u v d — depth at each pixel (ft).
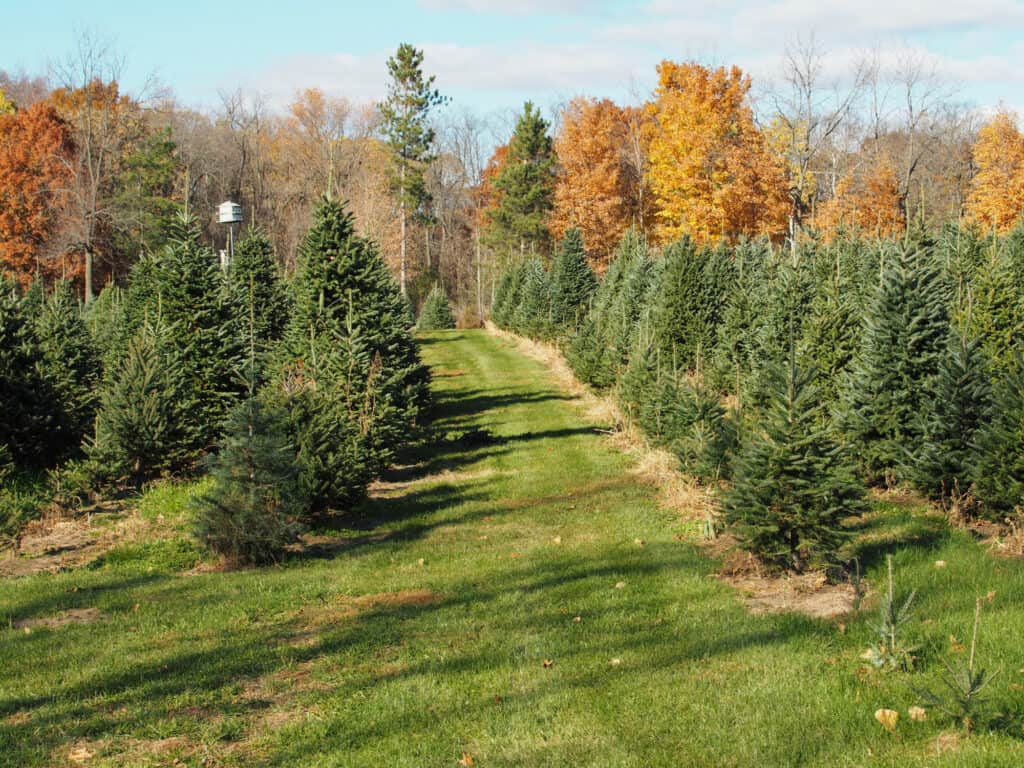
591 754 19.85
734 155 135.64
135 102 191.72
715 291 81.46
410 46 203.21
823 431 30.48
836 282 54.44
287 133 251.19
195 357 59.88
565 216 176.24
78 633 29.17
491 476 56.80
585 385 86.63
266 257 91.97
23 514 44.86
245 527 37.40
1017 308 49.90
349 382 54.13
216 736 21.38
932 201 155.02
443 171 278.26
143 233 181.16
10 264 170.19
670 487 48.70
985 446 35.14
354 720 22.07
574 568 35.45
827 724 20.57
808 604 28.96
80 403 63.72
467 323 192.34
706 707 21.80
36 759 20.29
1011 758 18.08
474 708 22.54
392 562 38.19
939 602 27.53
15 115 183.83
